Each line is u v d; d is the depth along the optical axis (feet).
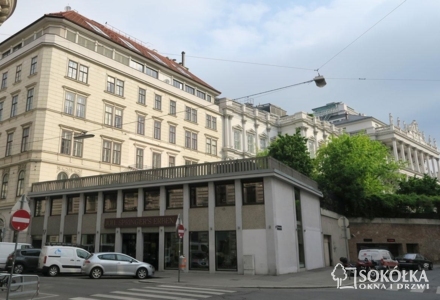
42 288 53.01
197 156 171.73
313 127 239.91
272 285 57.57
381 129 278.87
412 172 286.05
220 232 78.43
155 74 161.27
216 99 205.36
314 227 96.27
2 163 127.03
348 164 128.47
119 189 91.91
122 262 69.00
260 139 218.38
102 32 146.10
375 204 123.75
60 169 120.06
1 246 80.28
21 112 125.59
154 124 154.51
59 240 99.66
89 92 132.67
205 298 43.60
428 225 129.18
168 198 86.33
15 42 140.67
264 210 74.64
